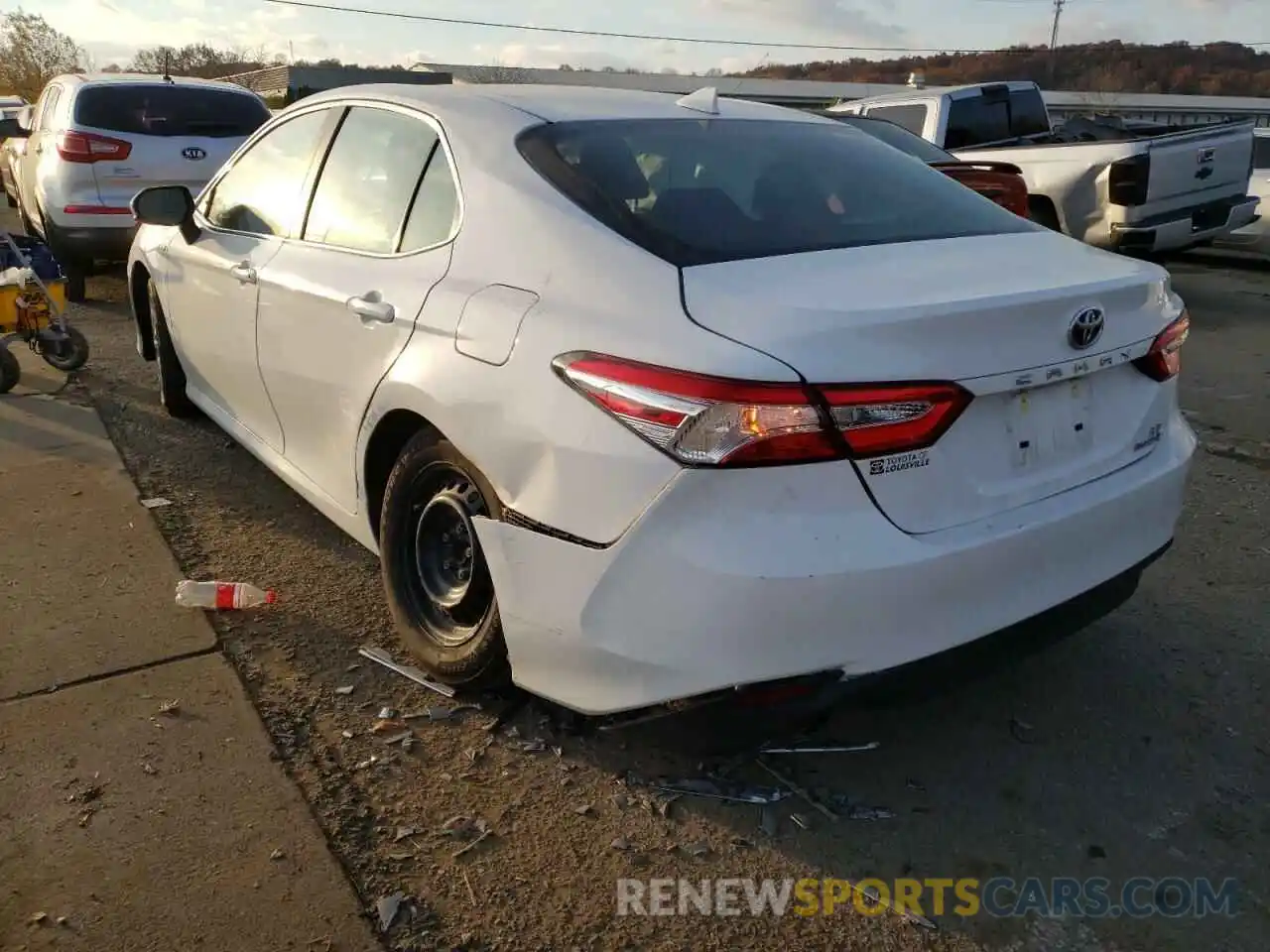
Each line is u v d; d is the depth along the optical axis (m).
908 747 3.01
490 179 2.96
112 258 8.51
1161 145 9.12
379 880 2.43
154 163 8.43
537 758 2.88
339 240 3.51
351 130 3.69
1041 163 9.66
